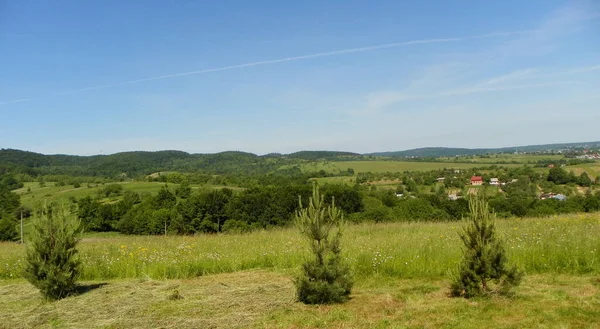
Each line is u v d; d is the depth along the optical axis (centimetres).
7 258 1236
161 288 864
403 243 1213
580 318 600
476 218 745
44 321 670
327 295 734
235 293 812
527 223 1623
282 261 1119
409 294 785
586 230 1212
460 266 753
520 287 780
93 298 800
